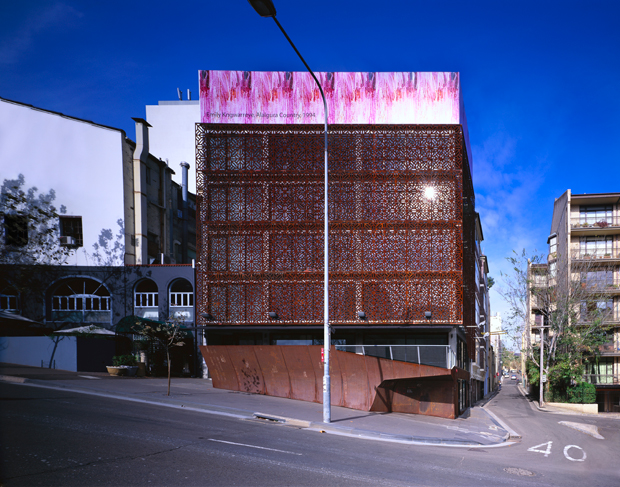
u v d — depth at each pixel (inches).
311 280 1092.5
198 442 415.8
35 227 1261.1
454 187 1087.6
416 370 744.3
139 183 1359.5
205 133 1128.8
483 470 393.1
